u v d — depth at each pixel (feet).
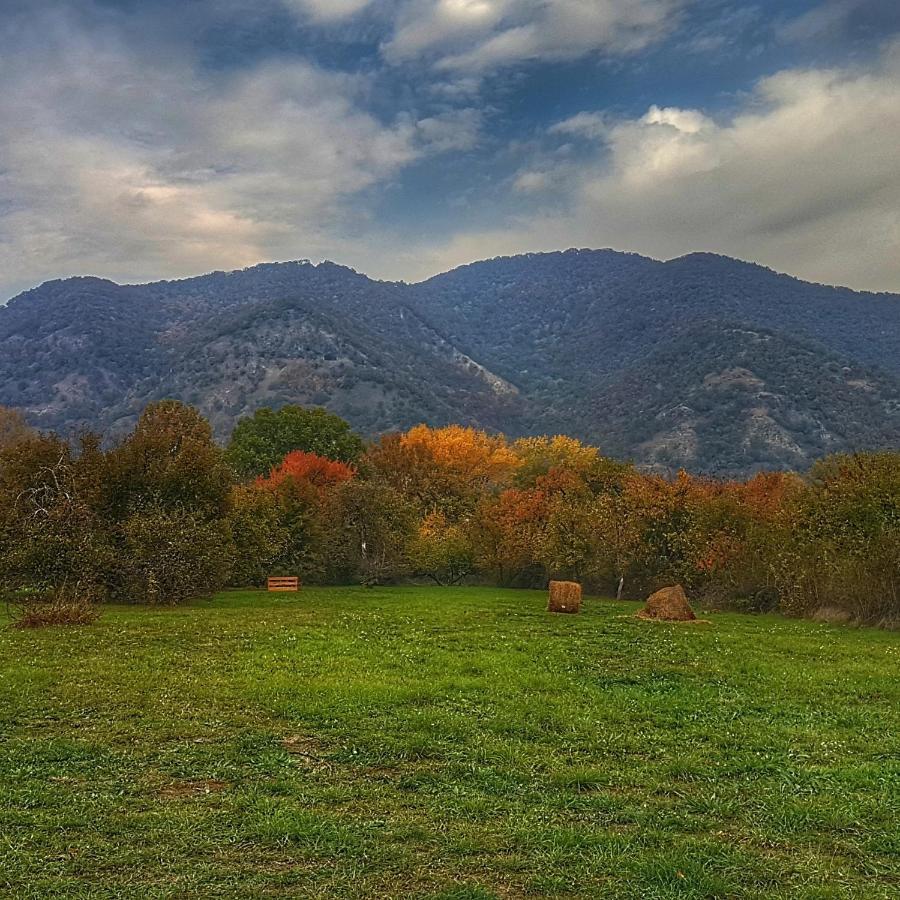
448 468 230.48
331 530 165.58
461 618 92.99
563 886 22.15
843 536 108.88
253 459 218.79
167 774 31.83
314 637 72.69
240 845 24.80
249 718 40.86
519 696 46.73
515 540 163.84
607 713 43.11
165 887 21.86
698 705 45.93
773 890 22.12
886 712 45.16
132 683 49.26
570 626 86.12
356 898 21.35
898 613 96.48
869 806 28.76
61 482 114.52
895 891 22.04
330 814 27.45
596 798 29.32
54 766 32.58
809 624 98.68
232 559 128.77
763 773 33.12
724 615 112.78
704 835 26.14
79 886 21.83
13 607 102.27
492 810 28.02
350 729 38.65
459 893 21.44
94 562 107.24
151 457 125.18
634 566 149.69
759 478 171.83
